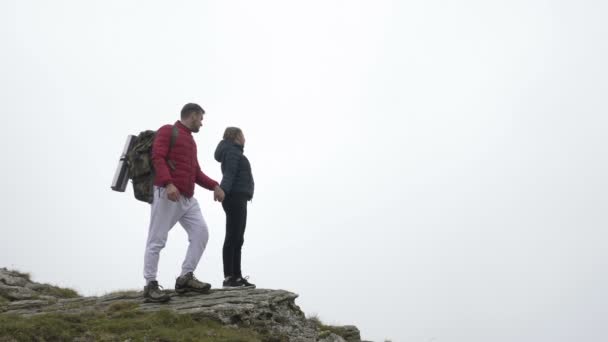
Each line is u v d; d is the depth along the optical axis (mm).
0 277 10664
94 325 6836
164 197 7559
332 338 7809
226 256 8969
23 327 6461
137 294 8312
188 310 7270
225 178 8852
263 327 7445
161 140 7539
